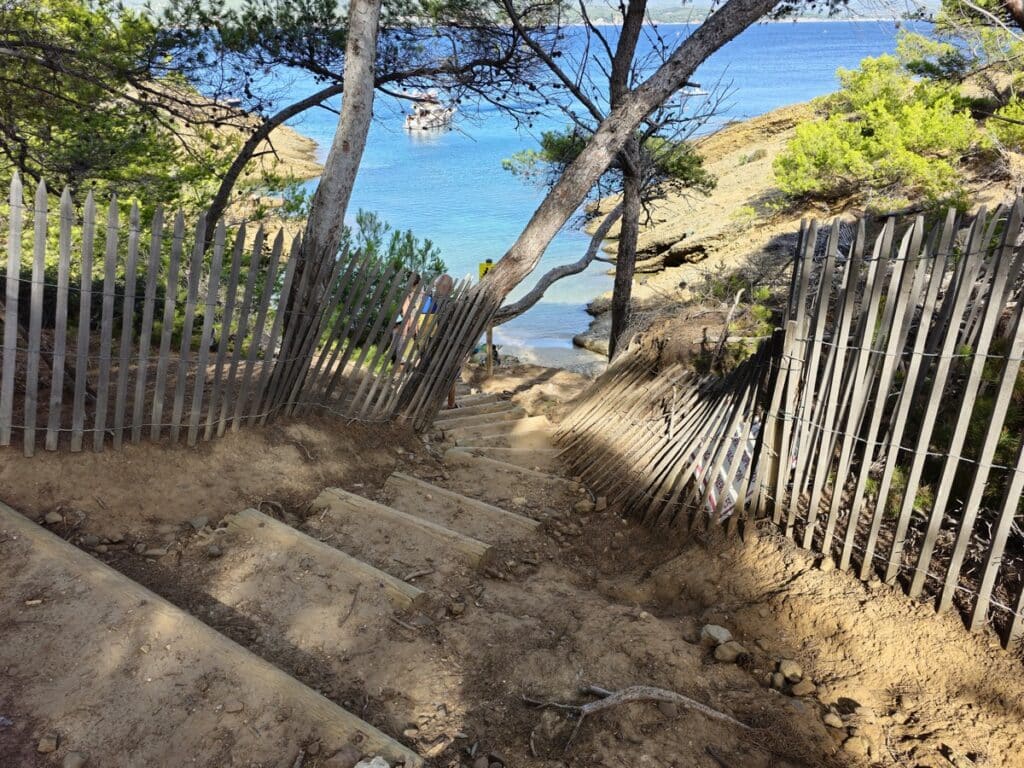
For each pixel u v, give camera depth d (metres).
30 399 4.16
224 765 2.79
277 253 4.88
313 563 4.16
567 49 9.12
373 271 5.78
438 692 3.46
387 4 8.23
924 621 3.71
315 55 8.56
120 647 3.19
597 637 3.91
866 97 18.27
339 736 2.93
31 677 3.01
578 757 3.10
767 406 4.78
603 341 16.91
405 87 9.10
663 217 26.56
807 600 4.05
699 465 5.10
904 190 16.69
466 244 25.14
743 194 25.81
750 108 44.16
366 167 42.25
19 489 4.07
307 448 5.44
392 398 6.37
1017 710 3.24
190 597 3.79
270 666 3.20
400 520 4.84
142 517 4.28
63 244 4.02
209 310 4.62
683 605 4.46
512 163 14.51
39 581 3.48
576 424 7.05
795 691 3.56
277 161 10.32
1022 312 3.26
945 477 3.62
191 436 4.80
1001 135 14.54
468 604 4.18
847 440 4.06
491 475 6.10
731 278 16.05
